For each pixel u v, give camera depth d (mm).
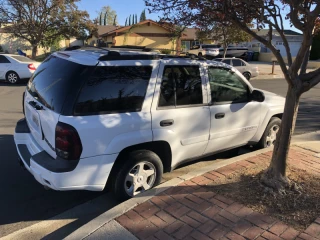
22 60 14781
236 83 4746
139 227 3090
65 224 3471
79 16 24375
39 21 23891
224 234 2982
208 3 3551
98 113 3352
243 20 3656
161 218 3232
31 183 4375
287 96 3729
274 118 5551
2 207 3756
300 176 4137
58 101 3307
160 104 3795
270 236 2953
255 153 5074
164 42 29984
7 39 32188
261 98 4910
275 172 3830
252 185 3881
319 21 4066
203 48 35750
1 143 5844
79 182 3312
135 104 3602
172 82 3914
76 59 3508
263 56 38656
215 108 4379
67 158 3223
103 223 3148
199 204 3484
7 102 9891
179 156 4141
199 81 4203
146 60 3715
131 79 3574
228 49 37531
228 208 3408
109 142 3391
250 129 5031
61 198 4020
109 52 3539
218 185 3914
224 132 4574
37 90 3863
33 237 3215
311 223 3148
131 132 3535
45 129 3467
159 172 3938
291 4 3104
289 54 3688
